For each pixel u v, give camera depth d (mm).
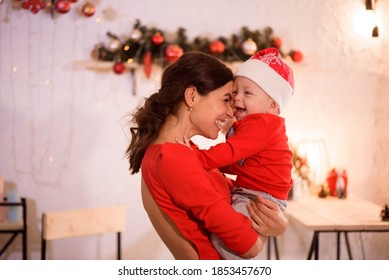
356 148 3344
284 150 1447
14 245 3246
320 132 3322
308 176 3121
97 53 3199
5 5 3152
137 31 3037
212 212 1216
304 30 3260
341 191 3045
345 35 3279
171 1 3215
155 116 1320
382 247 3365
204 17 3232
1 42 3166
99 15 3197
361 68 3301
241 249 1241
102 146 3293
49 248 3289
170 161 1228
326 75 3297
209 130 1333
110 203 3332
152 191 1292
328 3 3252
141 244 3383
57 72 3221
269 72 1504
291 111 3307
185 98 1302
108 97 3266
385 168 3352
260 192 1424
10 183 3234
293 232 3373
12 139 3219
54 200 3279
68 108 3248
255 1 3236
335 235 3355
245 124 1445
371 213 2672
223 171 1553
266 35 3148
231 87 1352
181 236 1312
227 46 3070
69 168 3279
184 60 1318
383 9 3248
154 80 3260
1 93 3188
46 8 3176
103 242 3338
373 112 3334
